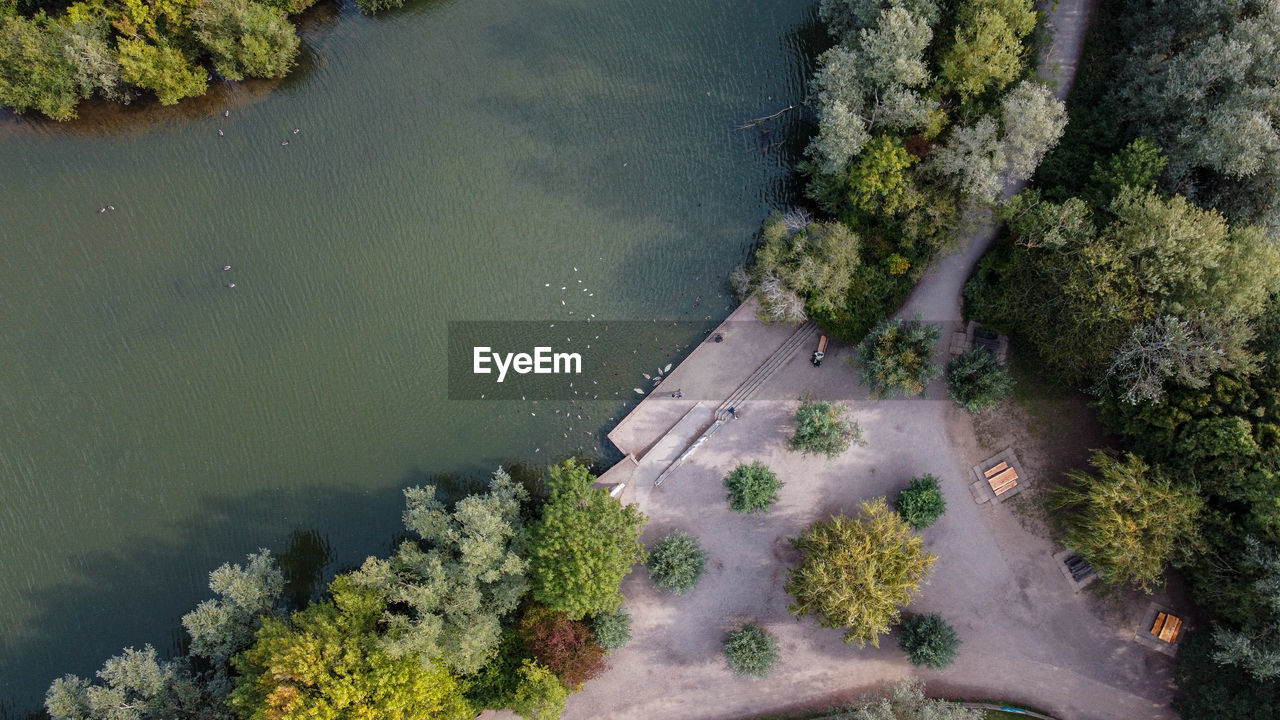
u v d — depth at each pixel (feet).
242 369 170.40
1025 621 159.02
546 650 147.64
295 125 175.73
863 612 136.15
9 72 163.32
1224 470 135.54
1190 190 143.13
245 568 165.89
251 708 139.95
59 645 164.76
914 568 143.54
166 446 168.45
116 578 165.99
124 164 173.99
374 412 169.37
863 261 160.25
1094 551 141.79
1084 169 151.53
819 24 174.19
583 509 147.64
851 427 159.63
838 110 143.74
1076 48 160.45
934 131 147.74
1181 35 147.64
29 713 163.43
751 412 163.73
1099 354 142.00
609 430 167.32
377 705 134.72
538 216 172.65
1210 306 135.23
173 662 151.74
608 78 174.91
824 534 145.48
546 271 171.53
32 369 169.68
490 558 142.00
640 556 150.61
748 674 158.40
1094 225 144.25
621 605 161.68
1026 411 159.43
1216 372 139.85
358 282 172.04
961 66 147.74
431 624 136.05
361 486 167.94
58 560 165.99
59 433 168.14
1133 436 149.69
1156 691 154.20
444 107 175.32
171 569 166.40
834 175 156.46
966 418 160.97
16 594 165.17
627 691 161.79
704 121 173.78
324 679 132.57
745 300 166.91
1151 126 149.59
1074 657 157.48
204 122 175.01
